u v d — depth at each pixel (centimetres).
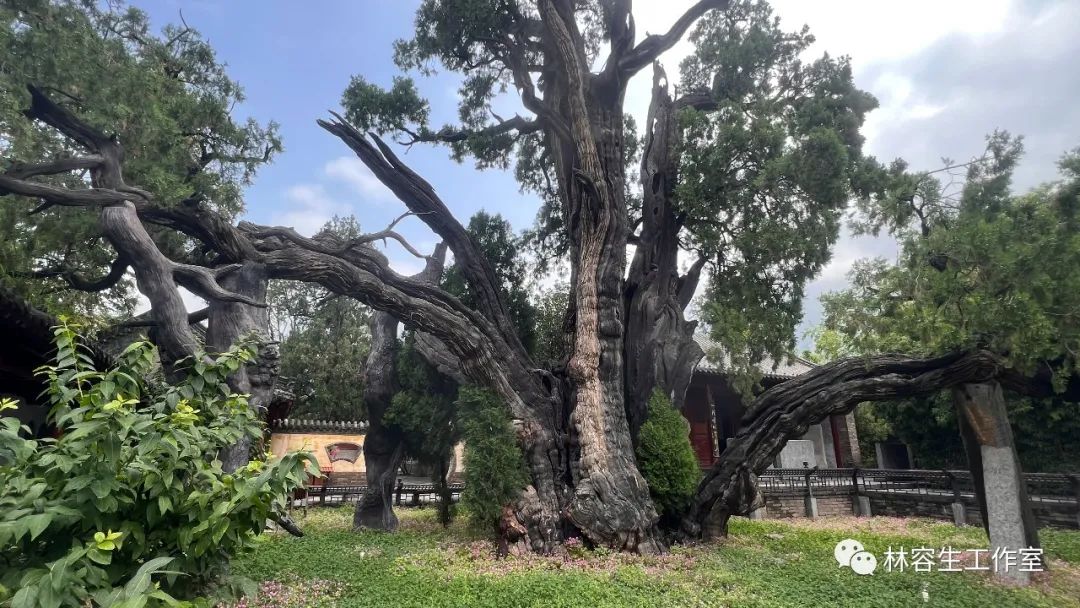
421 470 3152
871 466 2822
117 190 900
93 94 877
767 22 1445
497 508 1053
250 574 774
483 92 1599
